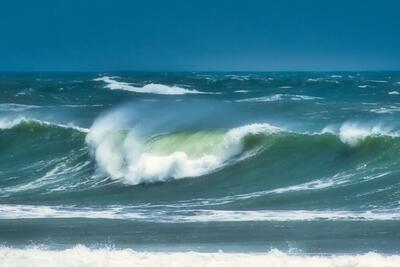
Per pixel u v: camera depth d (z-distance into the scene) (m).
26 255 38.28
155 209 55.06
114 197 61.84
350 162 70.81
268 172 70.75
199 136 76.25
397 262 35.72
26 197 62.19
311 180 66.81
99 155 76.31
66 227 47.34
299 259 37.31
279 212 52.81
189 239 43.50
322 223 47.72
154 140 75.94
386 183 63.06
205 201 59.19
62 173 74.12
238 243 42.28
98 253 38.84
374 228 45.69
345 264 35.72
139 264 36.44
